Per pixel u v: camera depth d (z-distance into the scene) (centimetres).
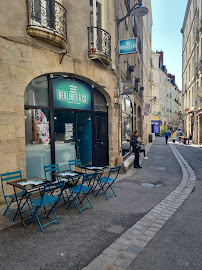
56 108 673
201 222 435
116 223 428
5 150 514
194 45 2328
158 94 4625
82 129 812
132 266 294
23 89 547
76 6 705
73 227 409
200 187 702
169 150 1800
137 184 735
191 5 2556
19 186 413
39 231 392
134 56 1645
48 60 609
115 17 923
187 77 2961
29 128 601
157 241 361
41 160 629
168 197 596
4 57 509
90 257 314
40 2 586
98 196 600
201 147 2008
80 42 720
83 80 776
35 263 299
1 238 366
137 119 1770
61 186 436
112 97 893
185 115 3206
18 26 534
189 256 317
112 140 902
